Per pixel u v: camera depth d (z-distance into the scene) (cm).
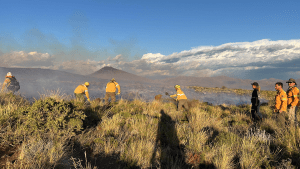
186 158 333
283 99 532
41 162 250
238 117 716
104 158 300
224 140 390
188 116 689
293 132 424
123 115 590
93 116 525
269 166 300
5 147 294
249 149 354
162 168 291
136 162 294
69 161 272
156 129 458
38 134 325
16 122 371
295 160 326
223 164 299
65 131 353
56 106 378
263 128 541
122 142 366
